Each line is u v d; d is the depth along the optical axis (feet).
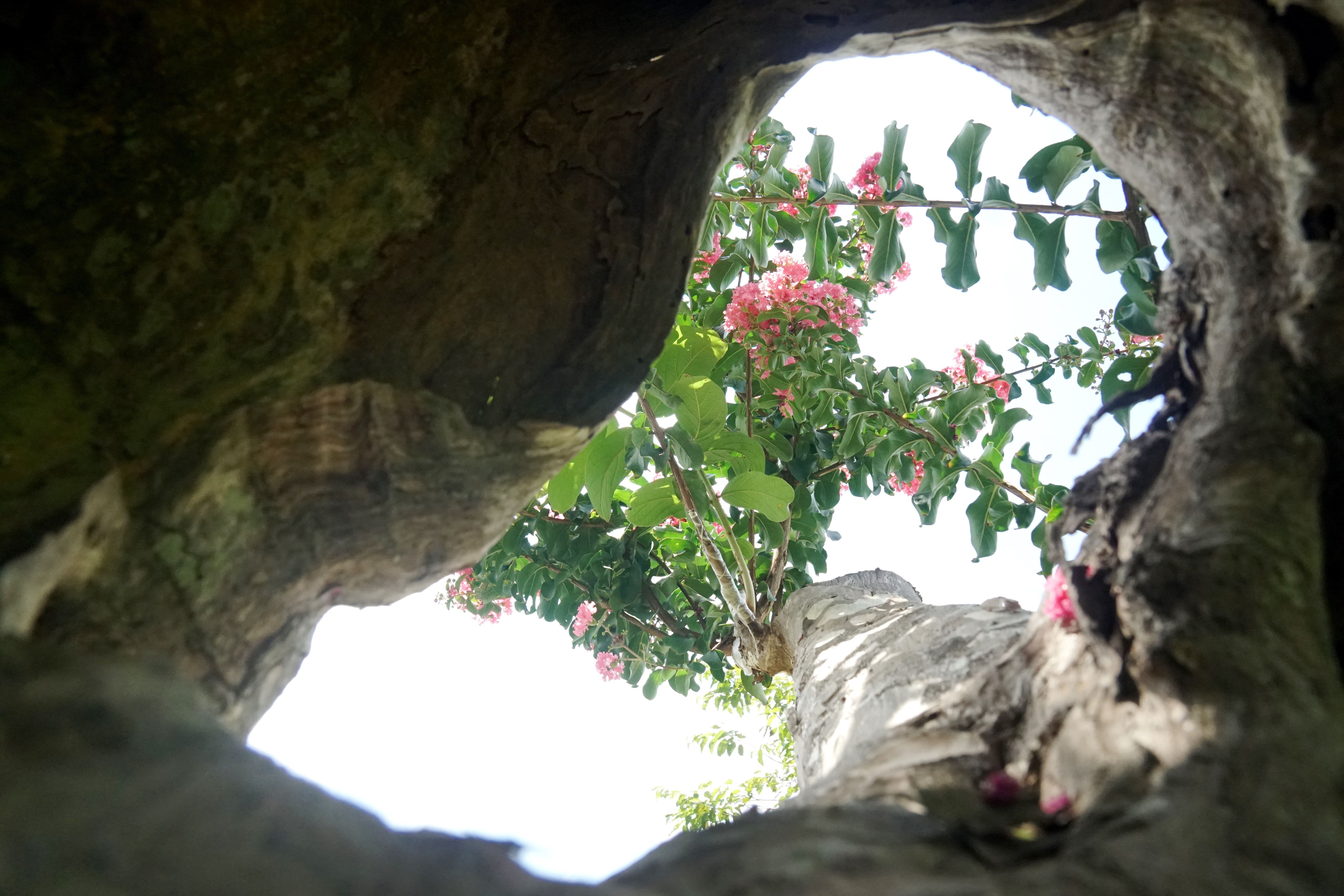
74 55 4.72
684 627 17.62
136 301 4.40
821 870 2.90
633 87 5.93
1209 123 5.40
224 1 5.09
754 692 18.35
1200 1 5.18
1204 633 3.67
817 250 12.73
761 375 14.19
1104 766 3.74
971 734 4.63
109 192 4.56
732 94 6.06
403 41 5.57
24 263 4.22
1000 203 10.46
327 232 5.07
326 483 4.84
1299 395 4.35
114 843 2.04
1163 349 5.50
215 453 4.30
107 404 4.10
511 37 5.87
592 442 12.21
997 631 6.71
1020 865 3.06
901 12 6.02
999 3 5.89
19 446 3.73
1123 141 6.04
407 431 4.99
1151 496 4.55
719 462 13.99
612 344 5.59
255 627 4.66
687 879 2.95
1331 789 3.11
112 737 2.38
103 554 3.82
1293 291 4.63
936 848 3.20
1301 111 4.78
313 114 5.21
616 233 5.74
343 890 2.16
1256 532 3.91
